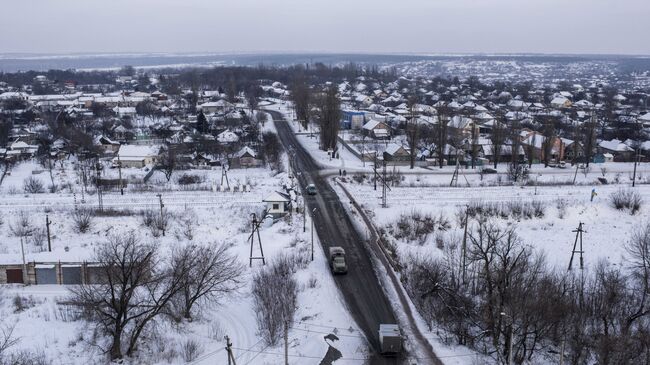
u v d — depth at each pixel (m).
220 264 46.22
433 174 90.56
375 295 46.34
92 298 37.31
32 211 67.25
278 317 39.75
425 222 63.81
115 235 57.84
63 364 34.72
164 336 38.50
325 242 58.38
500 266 46.19
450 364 36.19
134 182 84.75
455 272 49.75
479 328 40.69
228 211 67.56
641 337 36.91
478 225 63.88
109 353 36.09
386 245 57.59
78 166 94.62
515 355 36.72
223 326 40.44
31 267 47.44
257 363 35.72
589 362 36.97
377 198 73.81
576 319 38.69
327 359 36.50
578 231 52.81
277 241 58.22
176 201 71.94
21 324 39.56
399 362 36.41
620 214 68.44
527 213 67.06
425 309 43.28
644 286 46.97
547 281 41.78
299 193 76.31
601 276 45.31
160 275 41.62
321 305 44.16
